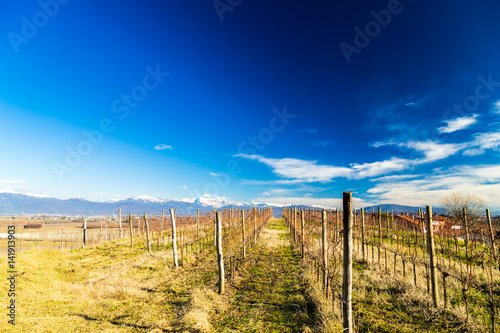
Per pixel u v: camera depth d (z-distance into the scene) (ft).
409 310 21.53
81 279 38.81
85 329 22.33
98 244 76.59
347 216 16.47
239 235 73.51
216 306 25.64
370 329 18.94
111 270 42.65
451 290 25.09
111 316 25.07
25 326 22.09
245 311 24.22
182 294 30.14
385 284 27.76
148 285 33.94
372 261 36.76
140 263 46.39
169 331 21.42
